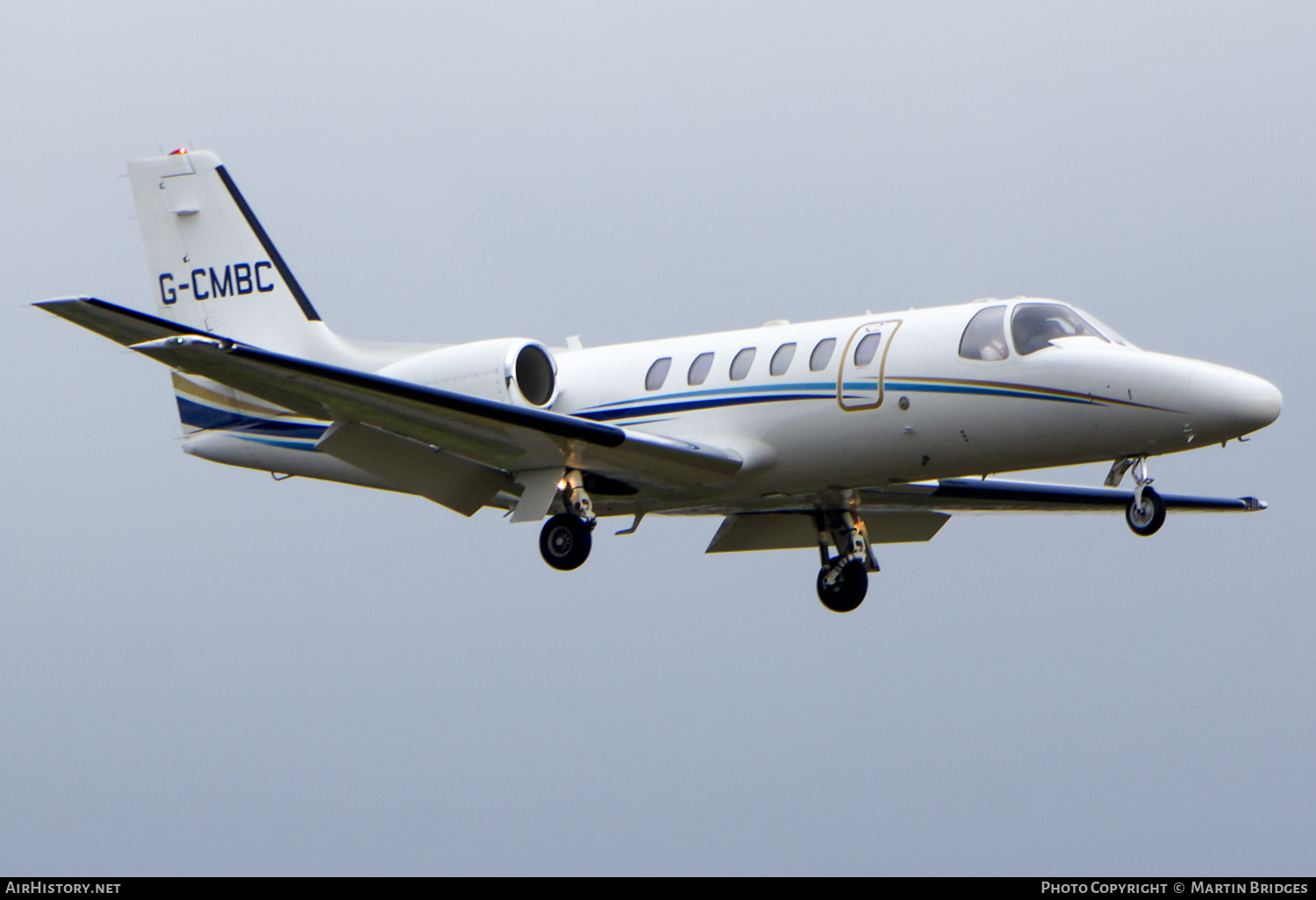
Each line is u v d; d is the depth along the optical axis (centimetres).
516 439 4881
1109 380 4688
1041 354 4778
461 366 5294
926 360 4922
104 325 4216
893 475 5103
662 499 5456
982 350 4856
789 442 5131
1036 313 4897
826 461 5116
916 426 4925
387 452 5006
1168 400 4625
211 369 4425
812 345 5162
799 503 5819
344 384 4522
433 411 4697
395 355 5834
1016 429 4812
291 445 5834
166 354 4275
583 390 5544
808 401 5081
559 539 5153
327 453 4966
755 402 5181
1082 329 4894
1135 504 4866
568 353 5741
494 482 5244
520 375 5378
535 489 5131
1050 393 4750
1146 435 4691
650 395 5403
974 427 4856
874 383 4981
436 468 5116
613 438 4825
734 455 5138
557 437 4831
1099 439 4747
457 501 5269
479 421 4744
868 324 5116
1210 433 4634
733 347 5338
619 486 5278
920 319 5031
